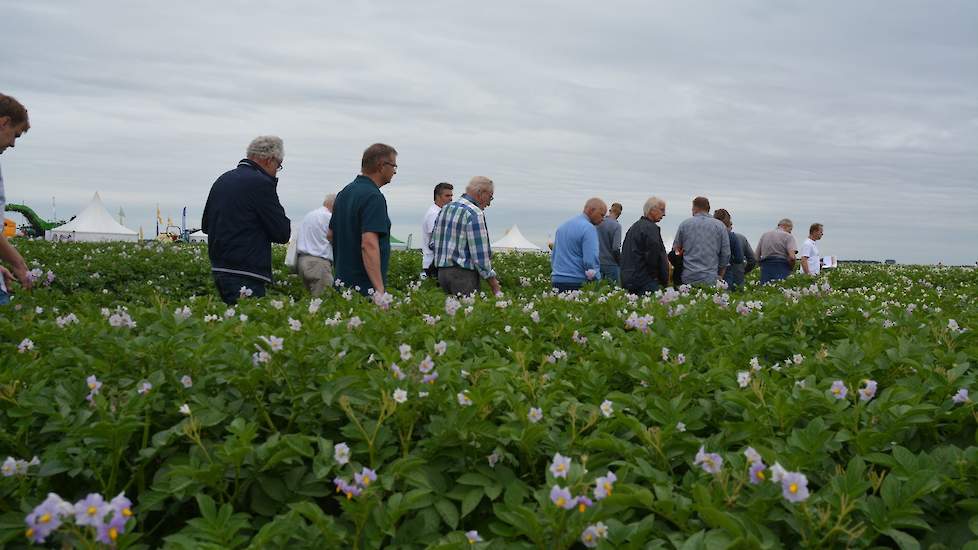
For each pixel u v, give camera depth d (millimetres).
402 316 5598
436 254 9211
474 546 2482
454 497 2822
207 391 3596
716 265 13141
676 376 3686
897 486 2555
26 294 6770
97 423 2789
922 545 2602
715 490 2605
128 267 14445
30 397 3199
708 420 3426
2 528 2598
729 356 4539
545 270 18328
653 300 7012
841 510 2391
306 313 5605
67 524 2377
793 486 2311
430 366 3242
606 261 13758
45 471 2789
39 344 4426
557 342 5348
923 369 3713
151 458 3074
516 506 2443
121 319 4434
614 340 5273
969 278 17516
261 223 7953
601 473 2852
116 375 3770
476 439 3000
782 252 16812
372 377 3244
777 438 3125
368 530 2572
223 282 7922
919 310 6246
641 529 2326
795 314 5789
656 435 2941
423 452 3008
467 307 5922
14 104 6012
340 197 8266
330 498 3016
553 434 3131
